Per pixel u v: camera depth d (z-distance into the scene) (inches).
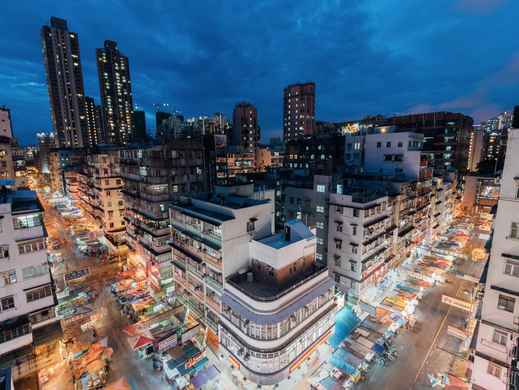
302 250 1307.8
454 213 3535.9
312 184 2031.3
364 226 1565.0
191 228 1472.7
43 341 1135.0
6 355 1048.8
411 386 1175.0
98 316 1640.0
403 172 2263.8
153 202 1871.3
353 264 1617.9
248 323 1095.6
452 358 1315.2
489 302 905.5
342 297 1593.3
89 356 1240.8
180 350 1326.3
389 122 4525.1
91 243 2716.5
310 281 1235.2
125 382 1128.2
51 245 2758.4
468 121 4458.7
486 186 3543.3
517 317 855.7
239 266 1310.3
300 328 1162.6
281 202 2219.5
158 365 1268.5
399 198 1964.8
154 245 1876.2
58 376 1211.9
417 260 2316.7
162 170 1897.1
